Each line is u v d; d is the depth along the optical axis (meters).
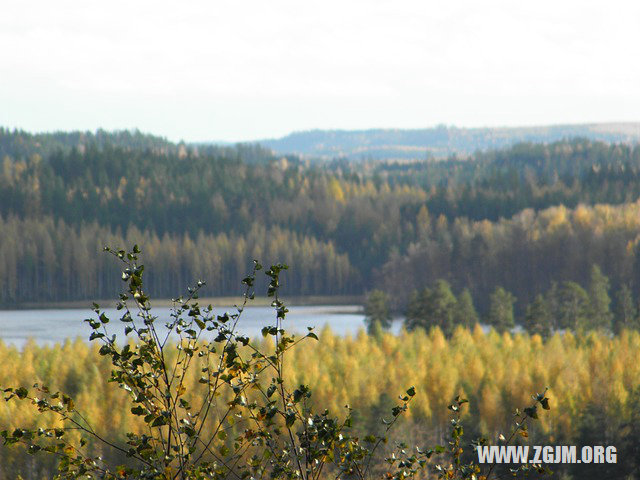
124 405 50.09
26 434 7.00
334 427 7.42
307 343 83.69
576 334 109.50
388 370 75.12
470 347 91.50
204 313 7.43
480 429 59.81
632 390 71.38
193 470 7.02
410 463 7.63
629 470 61.88
